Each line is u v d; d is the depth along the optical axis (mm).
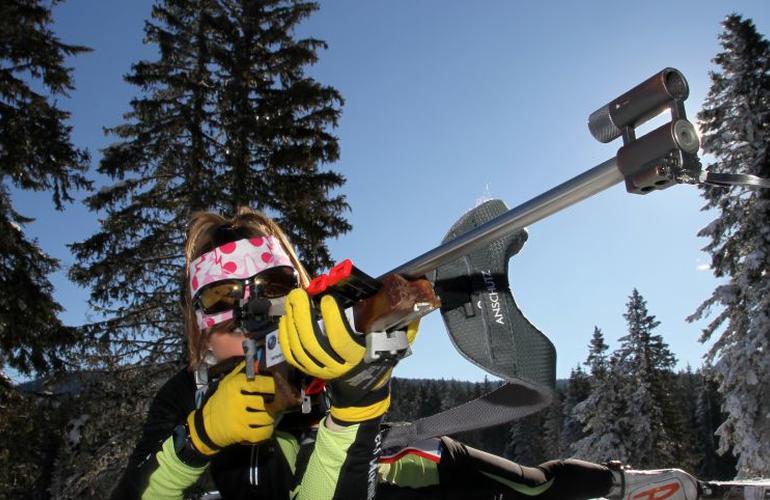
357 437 1609
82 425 13688
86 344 13945
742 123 17359
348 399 1589
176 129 15656
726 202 17578
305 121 16672
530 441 58031
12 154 12766
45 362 12891
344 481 1621
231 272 2125
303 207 15469
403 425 2449
